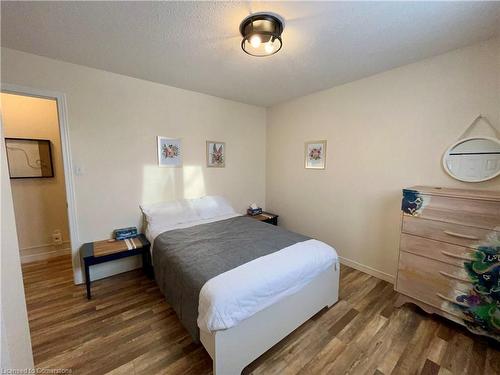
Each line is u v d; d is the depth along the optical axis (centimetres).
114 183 249
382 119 232
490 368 140
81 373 136
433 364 143
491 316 149
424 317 186
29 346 93
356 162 259
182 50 187
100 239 245
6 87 187
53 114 293
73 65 215
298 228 338
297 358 148
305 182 321
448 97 190
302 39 169
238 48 183
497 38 165
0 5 131
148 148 267
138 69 227
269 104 357
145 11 138
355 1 129
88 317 184
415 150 212
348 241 275
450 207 163
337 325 177
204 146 313
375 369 140
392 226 234
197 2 130
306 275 165
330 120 282
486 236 149
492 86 169
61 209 304
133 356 148
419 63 204
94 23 151
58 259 293
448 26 153
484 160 174
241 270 150
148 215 258
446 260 167
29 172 281
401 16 143
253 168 374
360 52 189
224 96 316
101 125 235
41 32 162
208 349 131
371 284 236
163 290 199
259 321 141
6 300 74
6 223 78
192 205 290
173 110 281
